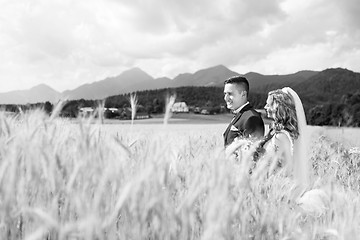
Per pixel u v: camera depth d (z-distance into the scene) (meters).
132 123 1.29
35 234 0.72
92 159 0.98
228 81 3.72
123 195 0.87
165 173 1.04
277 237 1.15
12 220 0.85
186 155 1.51
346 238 1.15
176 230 0.96
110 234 0.89
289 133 2.81
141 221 0.92
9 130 1.08
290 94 3.00
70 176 0.94
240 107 3.67
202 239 0.86
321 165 3.35
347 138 5.61
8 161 0.89
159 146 1.06
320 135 5.46
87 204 0.83
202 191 1.04
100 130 1.16
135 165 1.14
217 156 1.17
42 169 0.96
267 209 1.22
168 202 1.00
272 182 1.54
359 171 3.27
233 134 3.53
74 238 0.77
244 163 1.23
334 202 1.52
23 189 0.90
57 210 0.90
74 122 1.05
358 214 1.30
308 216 1.50
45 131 1.10
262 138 3.09
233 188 1.12
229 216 0.92
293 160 2.74
